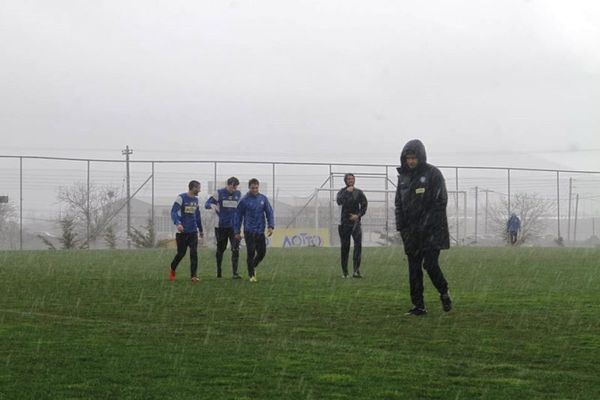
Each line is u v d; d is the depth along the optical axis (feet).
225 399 22.56
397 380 24.98
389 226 168.96
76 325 36.04
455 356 28.86
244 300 45.55
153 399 22.57
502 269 72.28
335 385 24.29
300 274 65.67
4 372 25.85
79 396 22.84
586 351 29.73
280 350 29.91
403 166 38.83
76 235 147.02
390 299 45.91
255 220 57.88
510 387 24.13
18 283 56.65
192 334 33.55
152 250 122.21
